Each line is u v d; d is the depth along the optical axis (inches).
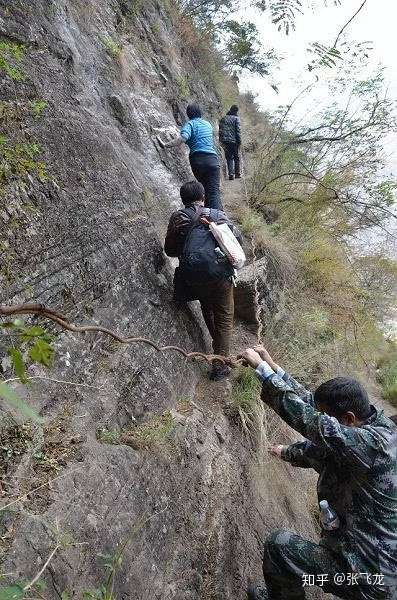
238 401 158.1
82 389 113.7
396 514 93.7
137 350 135.3
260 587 119.6
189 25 416.5
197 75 409.7
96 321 126.1
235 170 374.9
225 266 154.9
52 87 149.6
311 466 115.5
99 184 149.9
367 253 302.7
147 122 244.7
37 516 84.7
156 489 111.7
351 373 256.8
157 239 173.2
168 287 165.9
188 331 166.4
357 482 94.7
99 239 137.9
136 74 263.7
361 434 92.6
